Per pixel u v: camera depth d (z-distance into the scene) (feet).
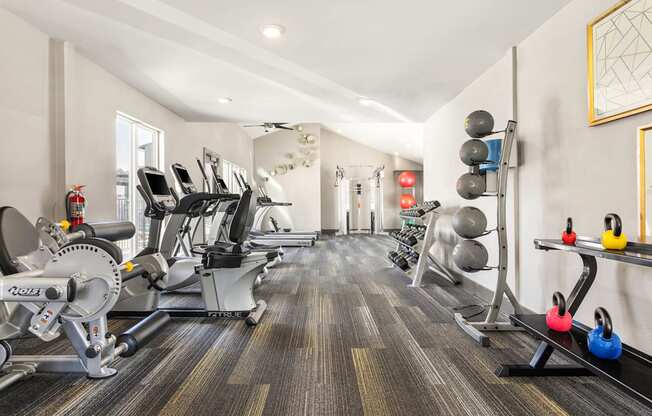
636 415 5.65
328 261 21.54
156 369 7.30
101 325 6.89
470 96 14.16
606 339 5.65
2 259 6.60
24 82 9.66
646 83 6.27
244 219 10.47
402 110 18.13
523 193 10.35
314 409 5.84
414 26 9.57
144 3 8.64
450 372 7.13
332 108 17.98
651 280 6.40
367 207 44.80
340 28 9.70
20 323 6.71
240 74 13.30
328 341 8.79
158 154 17.97
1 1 8.67
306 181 38.37
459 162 15.37
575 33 8.23
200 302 12.46
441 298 13.00
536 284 9.77
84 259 6.68
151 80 14.07
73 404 5.99
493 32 9.87
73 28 9.96
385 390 6.43
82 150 11.73
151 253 10.75
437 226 18.37
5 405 5.97
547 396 6.22
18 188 9.53
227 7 8.70
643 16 6.33
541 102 9.50
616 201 7.09
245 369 7.29
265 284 15.29
